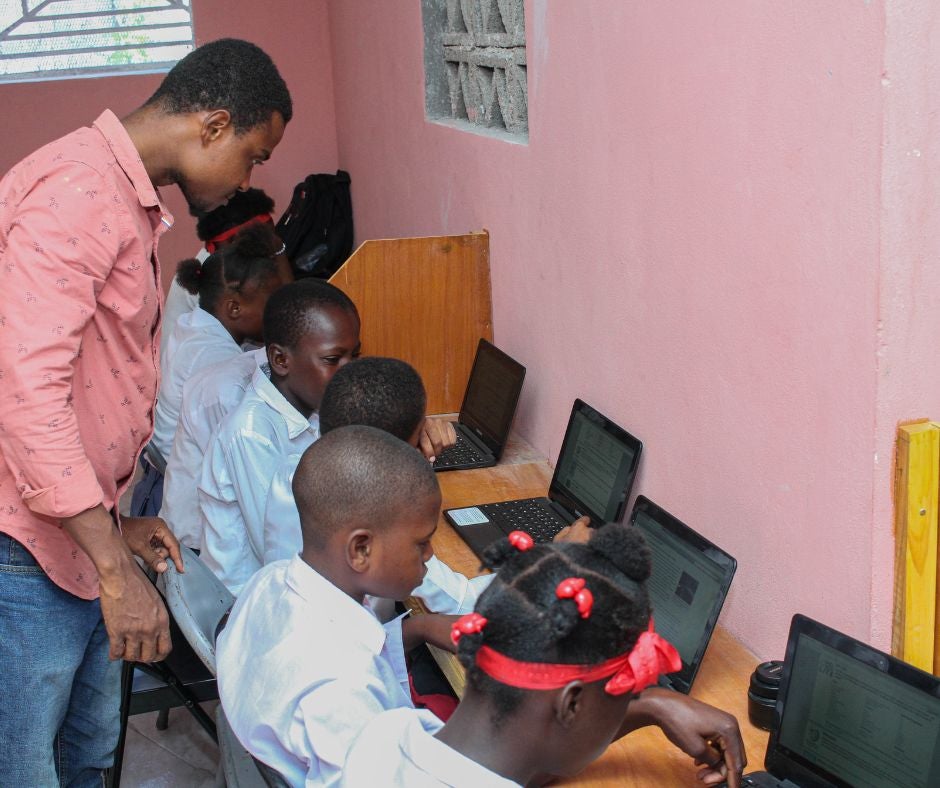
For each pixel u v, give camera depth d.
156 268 1.74
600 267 2.24
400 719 1.14
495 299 2.94
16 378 1.48
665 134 1.90
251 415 2.11
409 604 2.07
